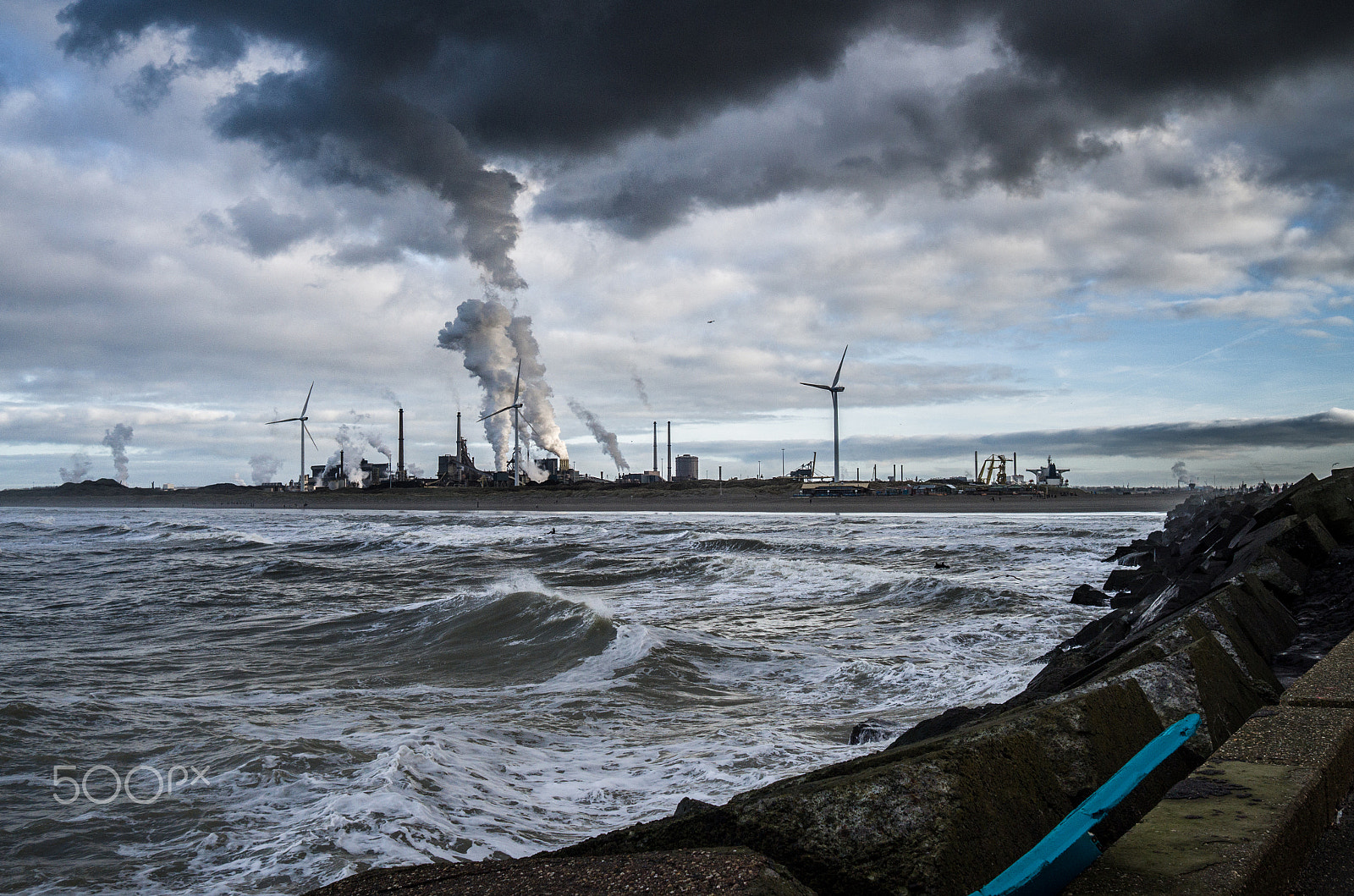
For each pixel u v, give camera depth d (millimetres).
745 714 12648
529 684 14961
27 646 19094
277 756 9922
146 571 37719
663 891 2117
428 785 8938
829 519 87500
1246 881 2205
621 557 41531
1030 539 49406
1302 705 3926
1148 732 3646
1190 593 10531
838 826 2490
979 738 2820
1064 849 2234
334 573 36438
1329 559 10734
